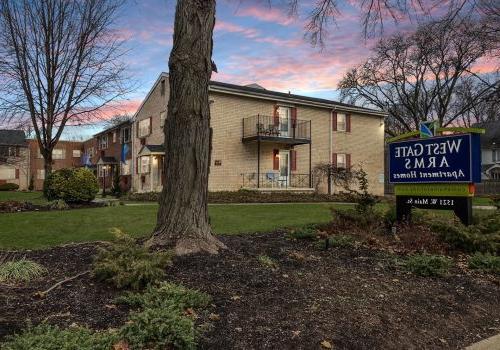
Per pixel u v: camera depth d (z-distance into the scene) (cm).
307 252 588
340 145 2566
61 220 930
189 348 285
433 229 704
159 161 2364
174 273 426
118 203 1438
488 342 368
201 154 527
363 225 778
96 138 3931
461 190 727
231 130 2114
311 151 2425
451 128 739
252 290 402
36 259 498
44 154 1752
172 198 520
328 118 2517
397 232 733
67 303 353
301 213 1173
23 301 354
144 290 381
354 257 582
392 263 559
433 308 420
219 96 2075
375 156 2741
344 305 391
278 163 2291
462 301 448
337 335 333
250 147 2183
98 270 404
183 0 529
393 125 4050
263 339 313
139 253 426
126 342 284
